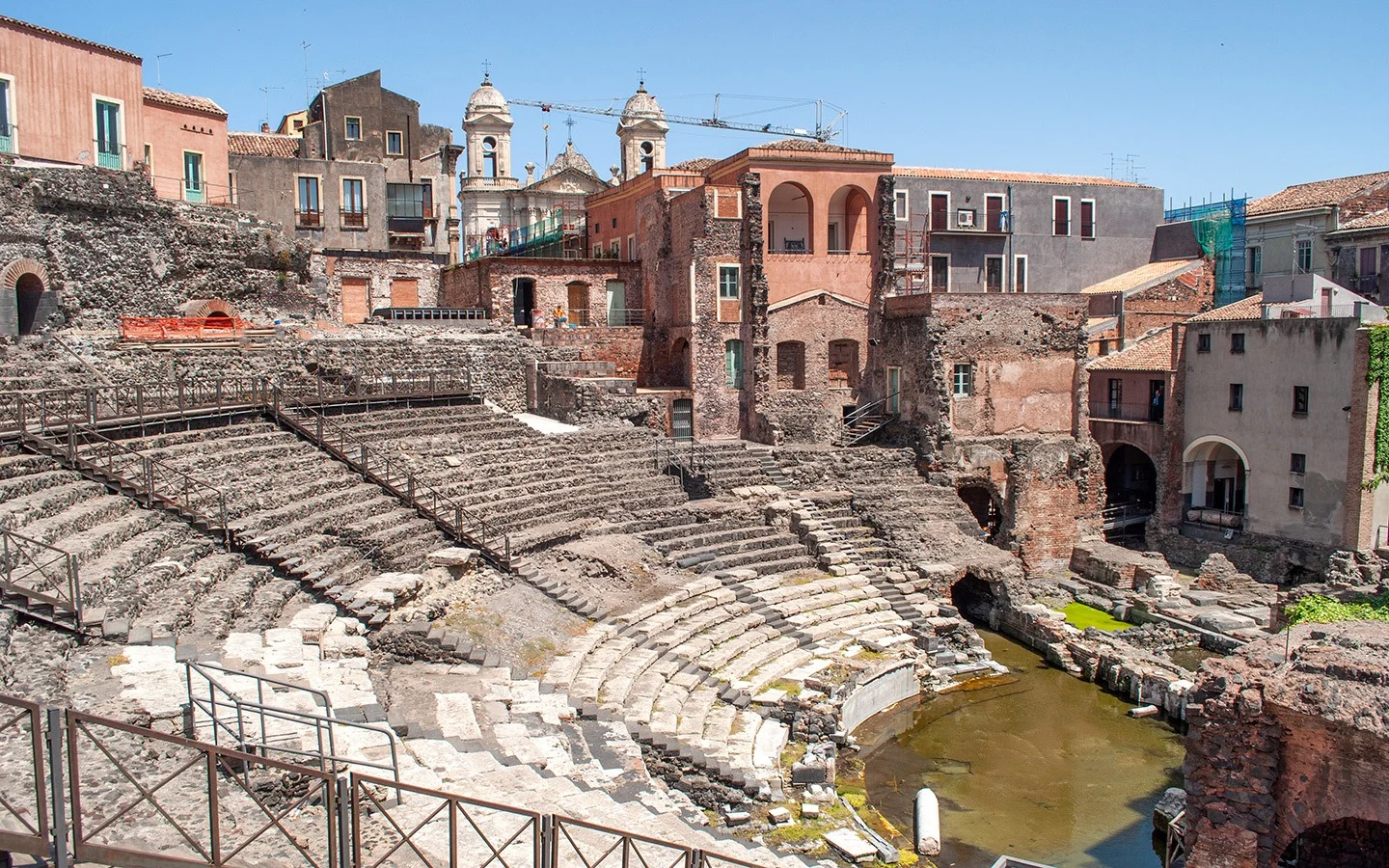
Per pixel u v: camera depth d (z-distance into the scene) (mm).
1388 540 43250
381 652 23844
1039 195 59094
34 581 18156
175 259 38031
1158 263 61156
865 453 46562
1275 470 45875
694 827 17516
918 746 29688
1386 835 21172
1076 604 43594
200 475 26328
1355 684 18406
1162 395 51000
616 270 54656
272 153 60969
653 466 40781
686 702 26672
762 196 49312
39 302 33219
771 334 49625
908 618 36219
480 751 18328
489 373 44094
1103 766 28641
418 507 30000
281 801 14109
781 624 32906
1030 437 48938
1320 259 56438
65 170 33938
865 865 21562
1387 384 42062
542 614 28250
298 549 25359
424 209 63375
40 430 23812
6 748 13836
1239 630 37625
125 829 12227
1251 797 19109
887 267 51000
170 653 18016
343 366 37312
